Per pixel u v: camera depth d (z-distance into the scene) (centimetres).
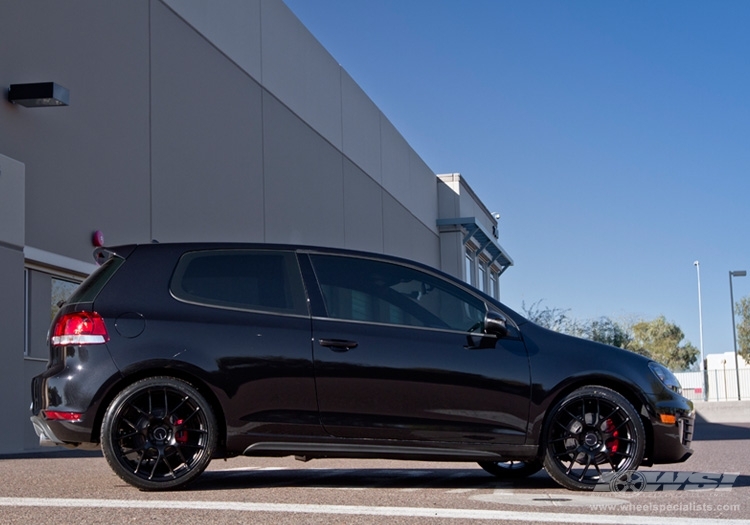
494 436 645
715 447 1234
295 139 2231
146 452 611
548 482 708
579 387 659
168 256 651
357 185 2722
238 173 1886
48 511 525
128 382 619
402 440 636
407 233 3259
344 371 633
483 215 4366
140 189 1501
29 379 1228
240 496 591
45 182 1263
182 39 1673
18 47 1226
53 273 1291
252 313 640
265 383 626
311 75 2380
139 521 494
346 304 653
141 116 1517
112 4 1449
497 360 651
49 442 623
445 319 660
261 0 2062
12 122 1205
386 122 3098
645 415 662
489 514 525
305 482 690
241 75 1928
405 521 502
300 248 667
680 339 8119
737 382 4200
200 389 626
